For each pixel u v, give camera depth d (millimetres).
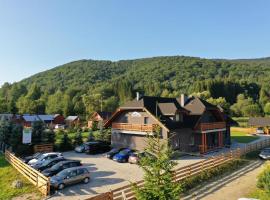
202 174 26562
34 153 39062
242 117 105062
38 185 23500
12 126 43406
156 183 13680
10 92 162250
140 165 14633
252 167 31734
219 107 48594
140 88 175750
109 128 48438
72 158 36000
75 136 44938
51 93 180250
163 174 13812
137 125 38969
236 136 62250
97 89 155250
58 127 77375
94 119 83312
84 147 40156
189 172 25844
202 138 39531
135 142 39844
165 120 38188
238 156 35969
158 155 14234
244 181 25828
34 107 112125
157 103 41500
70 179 23750
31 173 25375
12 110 99688
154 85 175500
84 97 109125
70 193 22141
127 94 148875
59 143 41750
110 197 19000
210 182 25594
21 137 39344
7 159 34969
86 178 24891
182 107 43031
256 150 42406
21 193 22484
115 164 32344
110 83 189250
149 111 38094
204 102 43875
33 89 149375
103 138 47594
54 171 26234
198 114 40875
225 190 23219
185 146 38750
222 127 44188
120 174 27781
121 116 43031
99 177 26750
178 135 37688
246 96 140375
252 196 21578
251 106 108875
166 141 15297
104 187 23609
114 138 43469
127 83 163250
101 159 35406
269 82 169125
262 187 23297
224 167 30141
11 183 25266
